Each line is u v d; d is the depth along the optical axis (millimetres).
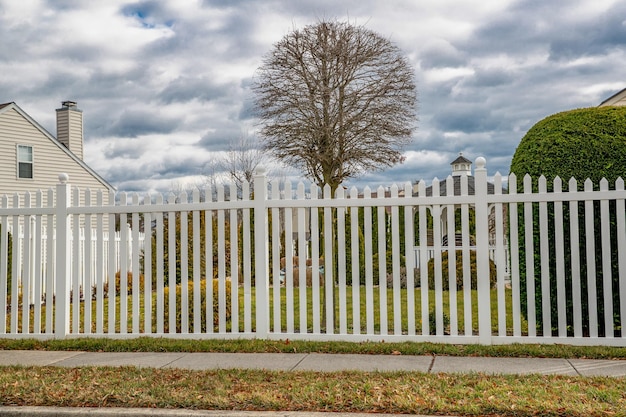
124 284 7996
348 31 14312
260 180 7641
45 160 24109
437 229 7270
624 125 7234
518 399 4781
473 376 5629
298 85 14312
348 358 6691
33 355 7223
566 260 7375
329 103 14242
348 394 5062
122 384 5547
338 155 14203
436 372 5902
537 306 7484
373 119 14211
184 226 7895
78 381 5707
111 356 7086
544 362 6324
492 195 7090
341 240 7477
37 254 8195
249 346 7234
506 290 13594
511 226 7055
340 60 14125
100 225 8070
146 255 7996
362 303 11664
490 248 17047
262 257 7621
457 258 14250
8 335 8195
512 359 6504
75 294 8148
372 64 14477
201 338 7754
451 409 4664
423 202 7277
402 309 10656
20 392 5375
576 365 6152
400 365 6289
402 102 14680
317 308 7555
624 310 6820
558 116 7668
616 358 6434
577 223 6922
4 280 8320
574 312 6945
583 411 4480
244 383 5531
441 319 7266
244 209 7734
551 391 5012
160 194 7941
